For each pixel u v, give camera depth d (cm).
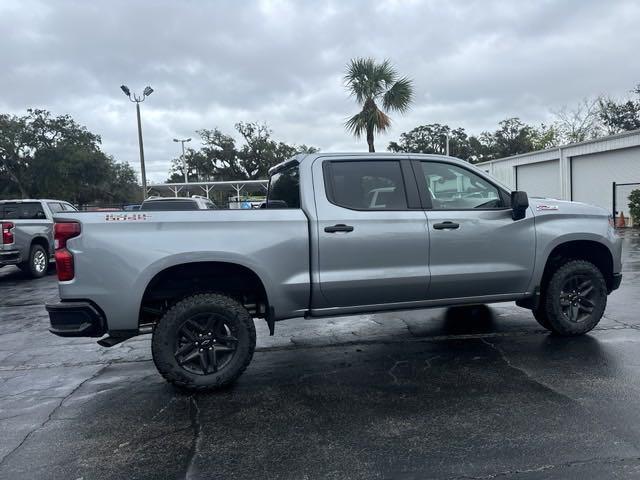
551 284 542
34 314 808
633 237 1688
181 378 425
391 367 489
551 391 411
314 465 309
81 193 5516
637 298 759
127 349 590
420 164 498
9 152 4909
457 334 595
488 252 502
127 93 2653
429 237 481
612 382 425
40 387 467
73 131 5116
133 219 416
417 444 332
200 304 426
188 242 421
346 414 383
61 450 338
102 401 426
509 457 310
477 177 515
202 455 326
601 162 2223
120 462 321
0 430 373
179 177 6788
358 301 475
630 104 4719
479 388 425
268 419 378
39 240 1255
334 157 477
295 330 638
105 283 407
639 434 335
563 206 544
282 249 443
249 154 6581
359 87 1961
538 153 2622
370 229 464
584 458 306
